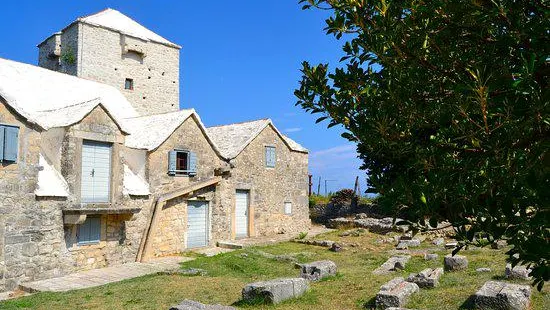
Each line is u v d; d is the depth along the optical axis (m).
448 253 16.17
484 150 3.00
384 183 3.52
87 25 28.09
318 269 12.59
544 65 2.79
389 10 3.21
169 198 18.89
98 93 23.86
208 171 21.55
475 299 8.59
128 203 17.27
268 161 25.59
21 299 11.62
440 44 3.17
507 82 2.71
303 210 27.86
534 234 2.61
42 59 30.72
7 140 13.32
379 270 13.83
